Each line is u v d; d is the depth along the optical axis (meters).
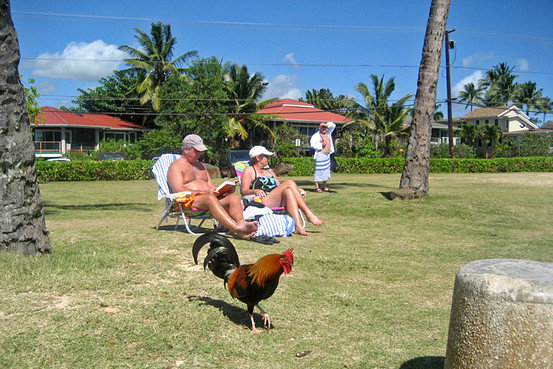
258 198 8.97
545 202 14.01
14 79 5.61
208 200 7.79
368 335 4.46
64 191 19.30
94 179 27.14
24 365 3.44
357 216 11.52
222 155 35.50
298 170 29.47
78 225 9.45
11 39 5.57
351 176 28.08
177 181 8.15
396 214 11.60
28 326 3.99
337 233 9.42
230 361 3.80
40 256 5.80
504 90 74.94
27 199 5.77
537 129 60.81
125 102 50.56
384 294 5.72
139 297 4.88
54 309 4.36
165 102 40.72
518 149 44.91
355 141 42.06
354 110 45.44
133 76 50.22
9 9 5.58
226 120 35.31
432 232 9.91
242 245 7.38
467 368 2.85
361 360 3.94
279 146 33.34
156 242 7.25
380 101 44.28
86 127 43.62
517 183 20.78
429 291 5.89
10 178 5.64
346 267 6.73
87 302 4.61
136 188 21.00
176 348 3.91
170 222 10.02
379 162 32.22
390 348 4.19
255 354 3.94
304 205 9.15
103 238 7.52
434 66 12.44
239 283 4.16
